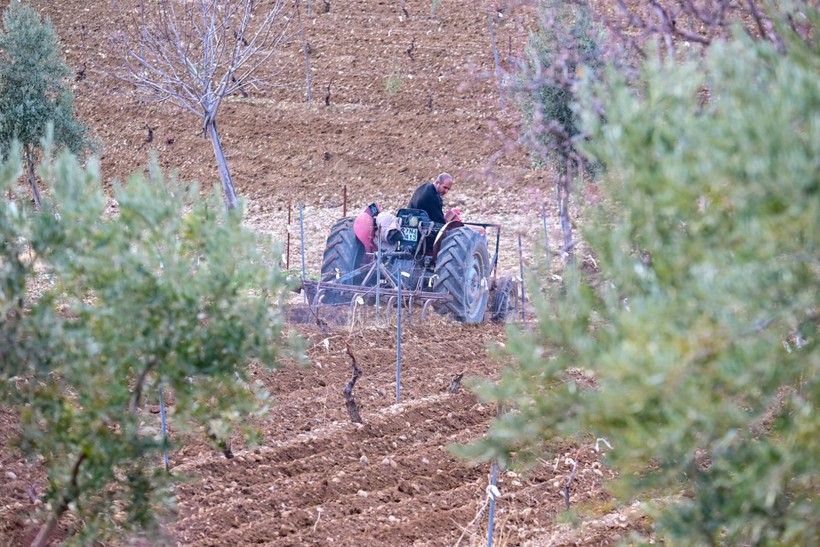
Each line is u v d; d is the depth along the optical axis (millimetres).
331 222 73250
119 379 13078
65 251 12773
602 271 11445
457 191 78188
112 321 12688
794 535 10453
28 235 12750
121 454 13094
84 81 97312
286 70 101375
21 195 13422
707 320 8477
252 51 61594
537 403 10578
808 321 9570
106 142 88438
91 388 12805
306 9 114438
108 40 104125
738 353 8305
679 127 8688
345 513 22000
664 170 8461
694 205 9227
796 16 12000
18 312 12992
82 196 12750
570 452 25891
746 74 8617
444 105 94938
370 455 25734
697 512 10656
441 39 107812
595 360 8969
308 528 20969
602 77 19656
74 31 106375
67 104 65375
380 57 104312
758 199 8148
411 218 41812
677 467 10914
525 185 78000
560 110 39406
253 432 14391
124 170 84312
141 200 12688
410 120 92500
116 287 12578
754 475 9453
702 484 10922
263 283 13164
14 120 61719
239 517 21281
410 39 108062
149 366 12977
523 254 60188
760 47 9234
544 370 10406
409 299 41250
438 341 38469
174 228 12891
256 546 19875
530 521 21844
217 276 12867
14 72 62438
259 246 13680
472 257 41625
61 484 13461
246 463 24016
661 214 9352
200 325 13156
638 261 10312
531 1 21938
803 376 10750
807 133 8406
